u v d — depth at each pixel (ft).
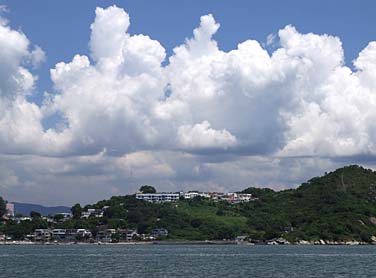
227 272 577.84
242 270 606.55
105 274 552.00
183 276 528.63
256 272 579.89
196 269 619.67
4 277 525.34
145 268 634.43
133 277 517.14
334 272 580.30
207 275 541.75
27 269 624.59
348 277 522.06
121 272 575.38
